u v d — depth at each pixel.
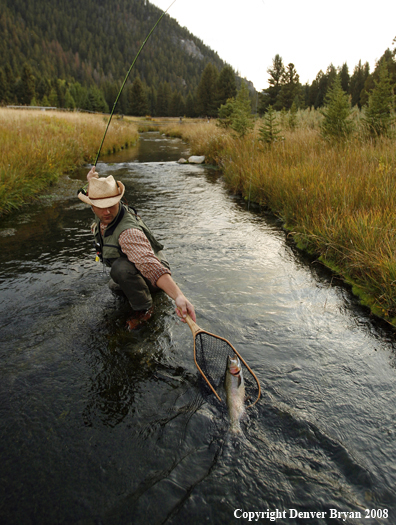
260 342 2.68
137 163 13.15
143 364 2.44
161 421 1.98
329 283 3.69
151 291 3.36
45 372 2.37
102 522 1.49
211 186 8.77
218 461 1.74
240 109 12.88
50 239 4.97
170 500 1.57
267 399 2.12
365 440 1.84
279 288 3.56
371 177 5.14
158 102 95.94
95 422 1.98
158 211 6.40
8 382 2.28
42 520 1.50
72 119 21.12
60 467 1.73
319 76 64.69
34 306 3.17
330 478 1.65
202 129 22.30
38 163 8.55
